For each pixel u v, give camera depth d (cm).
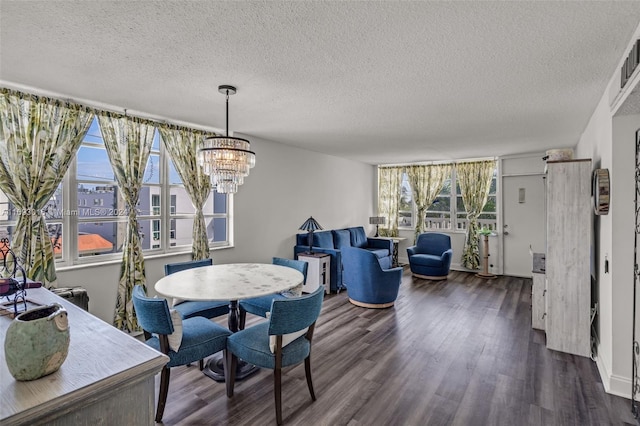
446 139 484
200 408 221
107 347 117
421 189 726
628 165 242
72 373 99
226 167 270
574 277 303
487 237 626
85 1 156
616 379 239
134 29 183
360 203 746
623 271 241
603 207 259
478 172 660
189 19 172
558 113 347
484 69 236
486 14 167
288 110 338
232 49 206
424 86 269
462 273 659
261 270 304
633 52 181
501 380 257
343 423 206
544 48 204
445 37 191
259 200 491
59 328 99
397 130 428
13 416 79
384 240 684
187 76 250
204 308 295
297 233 562
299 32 186
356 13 167
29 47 204
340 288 529
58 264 311
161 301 200
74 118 306
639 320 234
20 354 92
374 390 243
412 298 486
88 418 94
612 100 238
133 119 350
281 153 527
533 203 612
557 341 310
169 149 385
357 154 634
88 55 215
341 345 322
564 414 215
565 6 160
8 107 273
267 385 251
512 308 438
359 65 229
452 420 209
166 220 396
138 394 104
